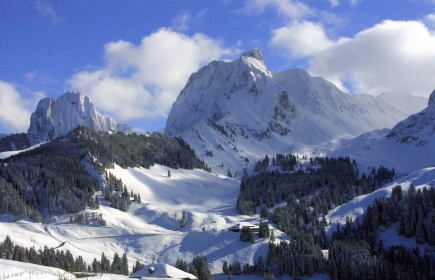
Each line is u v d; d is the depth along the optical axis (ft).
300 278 620.90
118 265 620.90
